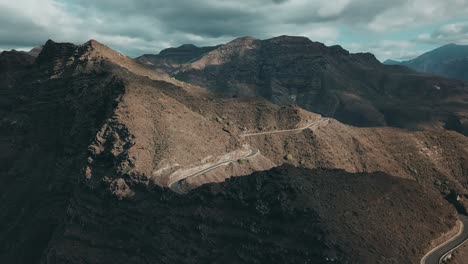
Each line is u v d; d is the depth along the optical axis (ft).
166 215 451.12
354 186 434.71
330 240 340.59
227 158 611.47
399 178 488.02
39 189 608.19
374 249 343.46
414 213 412.98
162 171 521.65
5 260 541.34
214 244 402.52
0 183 644.27
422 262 353.10
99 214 494.59
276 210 385.70
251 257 373.20
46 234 550.36
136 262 439.63
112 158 536.42
